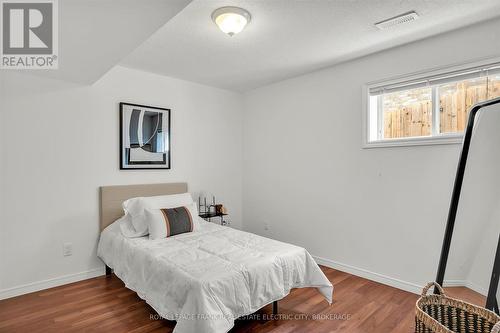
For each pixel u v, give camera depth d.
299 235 3.78
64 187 2.95
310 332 2.10
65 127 2.95
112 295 2.68
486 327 1.40
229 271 1.98
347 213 3.27
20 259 2.70
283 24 2.36
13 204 2.67
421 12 2.19
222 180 4.37
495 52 2.31
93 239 3.14
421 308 1.49
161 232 2.79
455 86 2.59
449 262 1.95
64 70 2.62
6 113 2.62
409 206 2.78
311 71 3.56
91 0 1.52
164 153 3.68
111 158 3.26
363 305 2.50
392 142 2.88
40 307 2.45
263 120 4.26
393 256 2.90
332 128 3.40
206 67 3.40
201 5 2.07
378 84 2.99
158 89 3.65
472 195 1.93
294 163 3.84
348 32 2.51
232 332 2.09
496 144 1.88
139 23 1.78
